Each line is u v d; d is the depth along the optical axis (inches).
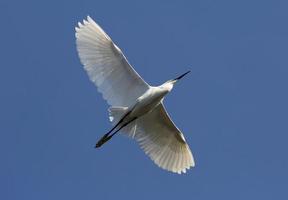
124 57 772.6
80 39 774.5
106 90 779.4
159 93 768.9
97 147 779.4
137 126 810.8
